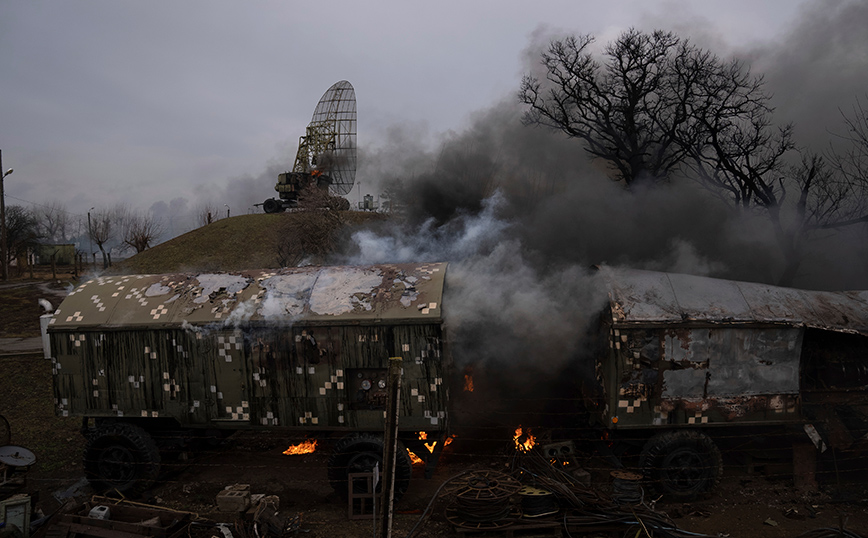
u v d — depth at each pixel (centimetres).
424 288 710
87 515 579
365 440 663
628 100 1653
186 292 764
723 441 775
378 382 693
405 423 676
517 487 621
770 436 782
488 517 577
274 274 777
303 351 697
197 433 802
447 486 715
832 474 706
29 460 662
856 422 714
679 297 700
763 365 684
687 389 679
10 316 2127
